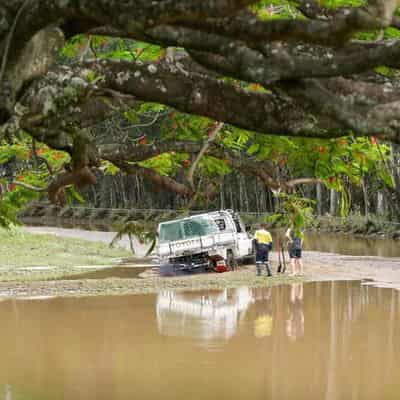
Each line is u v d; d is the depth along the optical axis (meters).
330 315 54.25
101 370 38.44
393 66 9.37
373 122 9.70
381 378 36.59
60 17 8.68
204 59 10.02
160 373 37.69
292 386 35.41
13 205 22.58
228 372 37.97
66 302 60.28
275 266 89.00
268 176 17.44
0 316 54.25
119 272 84.56
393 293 65.12
